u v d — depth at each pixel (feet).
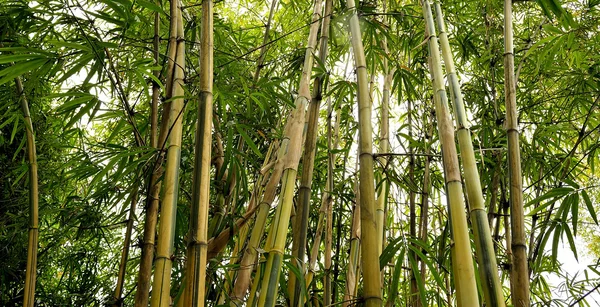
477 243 4.97
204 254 4.60
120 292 6.32
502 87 10.69
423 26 10.69
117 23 6.48
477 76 10.60
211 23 5.68
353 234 7.80
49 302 10.29
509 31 6.89
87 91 6.44
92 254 10.68
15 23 7.78
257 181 8.45
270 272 5.41
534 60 10.17
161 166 6.31
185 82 6.95
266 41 10.59
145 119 8.45
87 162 8.04
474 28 10.85
